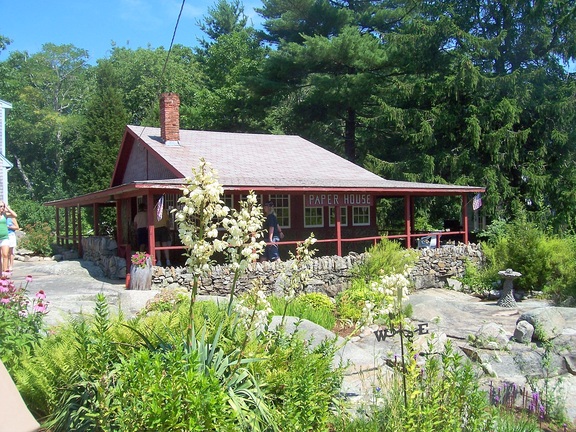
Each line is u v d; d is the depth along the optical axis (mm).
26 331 6215
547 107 27109
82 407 4250
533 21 28031
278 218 19438
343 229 21078
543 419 6316
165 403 3787
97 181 36750
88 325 5504
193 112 41594
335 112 33312
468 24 29375
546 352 7758
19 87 55344
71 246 24328
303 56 31016
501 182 27047
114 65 52906
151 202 14359
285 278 5809
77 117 50188
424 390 4766
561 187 26844
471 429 4574
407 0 32500
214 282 13844
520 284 16969
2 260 15312
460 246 19078
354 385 6414
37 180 50219
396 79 30062
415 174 28422
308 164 21281
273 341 5414
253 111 35344
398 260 16391
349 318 11094
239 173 18047
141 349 4410
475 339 8992
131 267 13547
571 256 16859
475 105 28188
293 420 4230
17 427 1813
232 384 4445
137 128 22312
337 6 35781
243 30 47688
